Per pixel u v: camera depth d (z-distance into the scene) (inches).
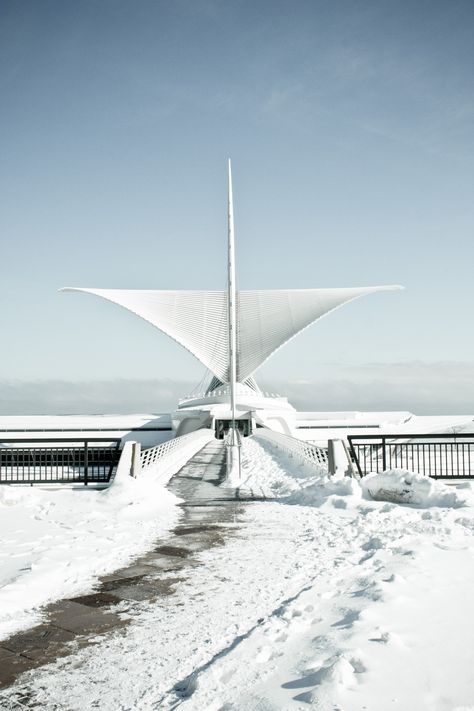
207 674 161.5
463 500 439.8
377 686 147.7
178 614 221.6
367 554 307.4
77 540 354.6
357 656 165.3
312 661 167.2
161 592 251.3
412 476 486.9
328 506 488.7
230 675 161.8
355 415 2652.6
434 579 247.3
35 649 188.1
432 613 204.7
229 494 598.5
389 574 258.4
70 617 219.3
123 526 410.3
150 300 2391.7
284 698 144.0
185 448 1048.8
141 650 186.4
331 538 357.1
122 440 2385.6
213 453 1199.6
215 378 2768.2
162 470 762.2
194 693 151.3
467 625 192.7
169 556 319.6
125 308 2331.4
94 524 416.2
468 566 270.1
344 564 289.1
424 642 177.8
